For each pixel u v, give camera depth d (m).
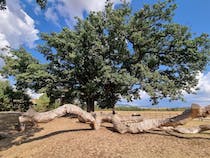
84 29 23.69
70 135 10.55
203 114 9.96
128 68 23.91
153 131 11.54
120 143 8.95
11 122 18.31
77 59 22.38
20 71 22.22
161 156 7.66
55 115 10.80
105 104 24.84
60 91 22.95
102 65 22.06
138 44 23.47
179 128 11.23
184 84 24.38
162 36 23.55
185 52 23.11
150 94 21.47
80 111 11.22
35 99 31.14
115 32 23.45
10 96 29.27
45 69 22.91
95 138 9.63
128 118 12.67
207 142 9.18
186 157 7.56
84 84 24.05
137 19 24.14
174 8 23.97
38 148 9.63
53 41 23.02
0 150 10.67
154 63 23.70
